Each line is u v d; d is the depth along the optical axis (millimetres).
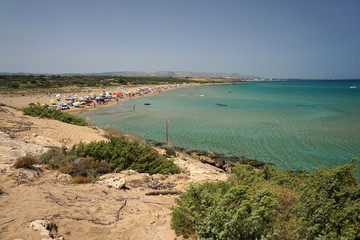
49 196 5426
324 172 5934
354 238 3912
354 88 122875
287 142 23578
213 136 25906
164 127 30172
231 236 3576
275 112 41188
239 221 3729
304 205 4609
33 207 4672
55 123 18172
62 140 14750
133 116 37688
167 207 6379
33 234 3656
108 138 17656
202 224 3934
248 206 4293
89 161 9227
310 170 17000
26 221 4078
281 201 5371
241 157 19891
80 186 6863
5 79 80562
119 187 7422
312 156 19750
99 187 6996
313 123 31719
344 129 28188
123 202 6066
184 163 14875
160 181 9609
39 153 9359
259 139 24688
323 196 5008
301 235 3936
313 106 48719
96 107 47031
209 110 44031
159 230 4715
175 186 9336
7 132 12750
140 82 128375
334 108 45406
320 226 4109
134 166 10742
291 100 61188
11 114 17625
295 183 6852
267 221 4035
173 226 4656
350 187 5223
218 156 20062
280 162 18641
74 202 5430
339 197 5082
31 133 13992
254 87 138625
